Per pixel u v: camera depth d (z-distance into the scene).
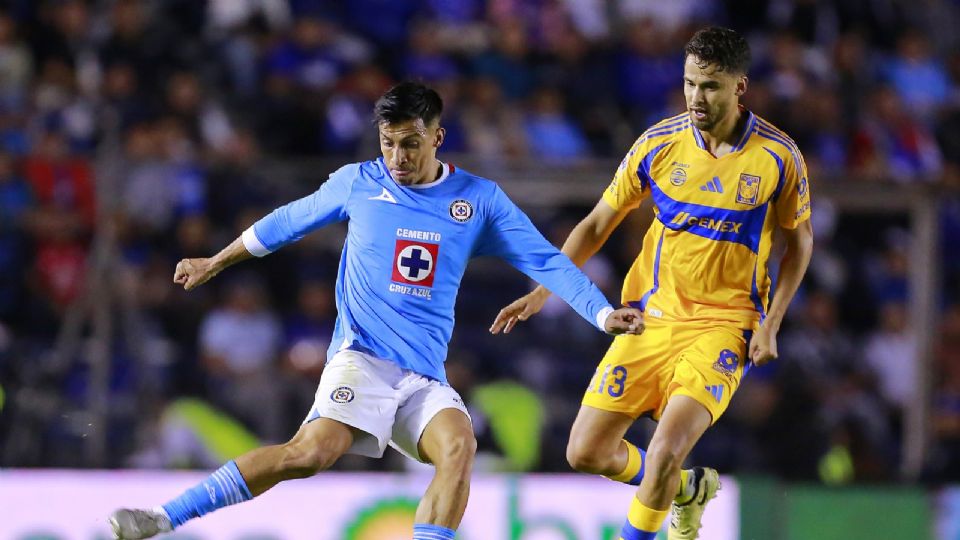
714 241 20.95
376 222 20.42
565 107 45.22
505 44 45.34
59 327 34.41
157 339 34.97
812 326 39.59
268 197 35.88
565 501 31.91
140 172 35.00
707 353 20.75
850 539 33.44
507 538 31.45
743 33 50.53
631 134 45.16
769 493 33.16
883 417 39.19
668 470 19.86
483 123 42.25
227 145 40.22
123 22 41.47
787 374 38.44
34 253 34.81
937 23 53.16
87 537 29.55
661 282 21.52
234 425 35.06
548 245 20.58
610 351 21.95
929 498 34.16
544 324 37.88
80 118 38.56
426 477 31.44
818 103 47.31
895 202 36.44
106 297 34.16
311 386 36.16
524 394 36.69
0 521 29.17
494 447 36.22
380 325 20.28
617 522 32.06
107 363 33.94
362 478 31.08
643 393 21.56
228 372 35.56
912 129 48.50
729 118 20.69
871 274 42.12
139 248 35.12
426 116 19.95
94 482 29.86
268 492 30.47
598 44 46.56
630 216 39.66
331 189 20.77
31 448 32.84
